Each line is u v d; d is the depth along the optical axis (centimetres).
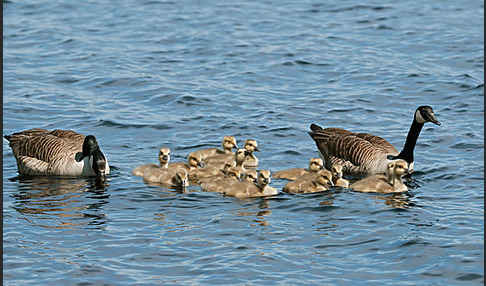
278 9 4109
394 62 3244
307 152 2338
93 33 3684
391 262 1516
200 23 3838
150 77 3053
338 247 1585
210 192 1953
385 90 2916
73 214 1780
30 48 3438
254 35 3644
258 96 2853
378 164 2147
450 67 3180
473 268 1484
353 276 1459
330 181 1942
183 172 1991
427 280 1445
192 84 2978
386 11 4056
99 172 2058
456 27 3753
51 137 2194
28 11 4044
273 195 1922
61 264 1509
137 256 1546
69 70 3141
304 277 1456
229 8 4122
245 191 1908
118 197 1906
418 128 2131
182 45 3503
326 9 4106
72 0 4266
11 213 1781
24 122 2570
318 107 2741
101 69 3150
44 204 1852
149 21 3878
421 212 1778
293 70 3167
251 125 2553
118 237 1638
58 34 3650
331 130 2298
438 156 2259
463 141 2378
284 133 2492
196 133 2486
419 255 1540
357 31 3716
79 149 2153
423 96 2850
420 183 2022
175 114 2662
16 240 1617
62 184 2028
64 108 2711
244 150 2170
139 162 2228
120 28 3766
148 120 2597
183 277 1459
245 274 1466
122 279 1452
